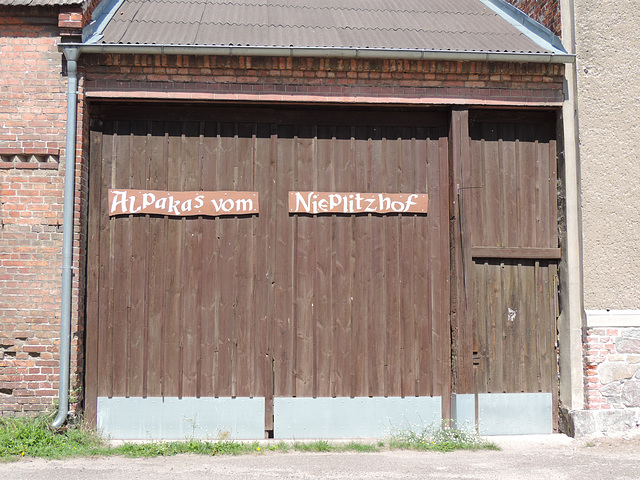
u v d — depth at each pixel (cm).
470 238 723
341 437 710
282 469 580
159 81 695
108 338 698
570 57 716
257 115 730
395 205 734
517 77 732
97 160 711
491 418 724
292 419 707
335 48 686
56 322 664
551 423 733
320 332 718
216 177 723
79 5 671
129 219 711
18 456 601
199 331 705
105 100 703
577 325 720
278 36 729
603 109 734
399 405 717
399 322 726
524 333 740
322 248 726
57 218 671
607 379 707
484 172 750
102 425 690
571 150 736
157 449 637
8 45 678
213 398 701
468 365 709
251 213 721
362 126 742
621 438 693
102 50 671
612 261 720
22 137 672
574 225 730
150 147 720
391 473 568
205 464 596
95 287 699
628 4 743
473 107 739
